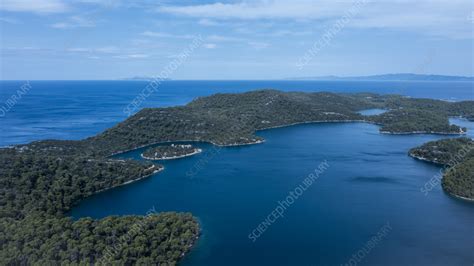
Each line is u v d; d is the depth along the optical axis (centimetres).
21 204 12219
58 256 8712
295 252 10150
